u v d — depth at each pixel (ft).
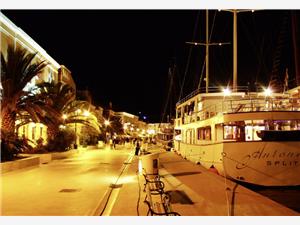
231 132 64.08
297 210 44.24
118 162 89.15
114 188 46.83
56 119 90.12
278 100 64.44
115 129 303.48
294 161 55.72
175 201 36.24
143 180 52.65
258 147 56.24
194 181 51.47
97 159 99.91
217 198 37.76
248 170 56.85
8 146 71.41
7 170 64.49
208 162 69.21
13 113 77.36
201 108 86.02
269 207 33.01
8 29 96.63
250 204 34.50
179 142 111.86
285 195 54.39
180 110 122.42
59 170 69.21
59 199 38.19
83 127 171.73
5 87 74.84
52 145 113.91
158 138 262.06
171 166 74.95
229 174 58.23
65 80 160.86
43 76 128.98
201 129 81.71
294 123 60.18
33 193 42.11
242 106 69.05
